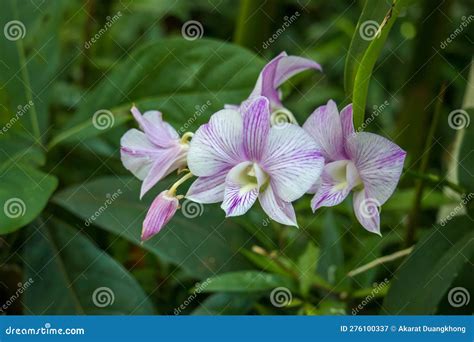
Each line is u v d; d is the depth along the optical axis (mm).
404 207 695
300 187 513
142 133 562
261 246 670
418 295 574
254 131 523
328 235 667
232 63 665
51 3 708
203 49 670
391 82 894
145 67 675
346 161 529
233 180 531
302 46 941
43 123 689
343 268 641
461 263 569
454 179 662
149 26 934
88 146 726
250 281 613
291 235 706
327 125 525
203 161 528
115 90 679
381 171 519
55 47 703
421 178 603
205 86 665
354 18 932
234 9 970
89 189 676
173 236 660
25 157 660
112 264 646
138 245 698
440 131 758
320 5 985
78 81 839
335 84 925
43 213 670
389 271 674
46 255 651
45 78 696
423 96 730
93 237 722
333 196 526
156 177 551
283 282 623
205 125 527
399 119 745
